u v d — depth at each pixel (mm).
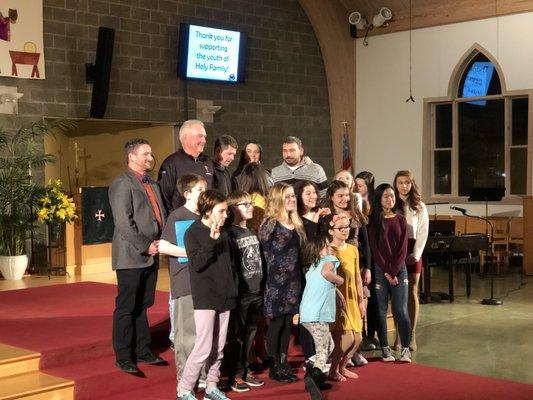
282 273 5211
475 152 12672
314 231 5465
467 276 9625
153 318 6117
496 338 7207
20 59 9781
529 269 11242
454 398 5035
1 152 9570
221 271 4730
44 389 4742
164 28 11422
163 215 5234
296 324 6328
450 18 12516
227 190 5766
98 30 10594
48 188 9078
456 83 12695
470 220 12117
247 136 12562
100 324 6004
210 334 4703
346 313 5367
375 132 13656
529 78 11766
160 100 11406
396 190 6363
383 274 6039
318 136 13656
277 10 12953
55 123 10070
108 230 9383
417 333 7426
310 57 13484
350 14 13578
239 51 12141
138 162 5113
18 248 8930
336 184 5633
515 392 5199
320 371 5020
